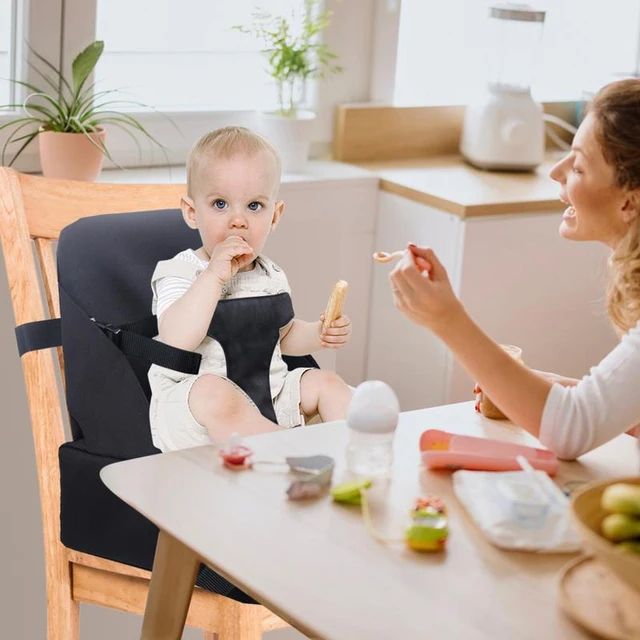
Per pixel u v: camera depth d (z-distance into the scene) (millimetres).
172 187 1888
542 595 949
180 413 1618
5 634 2176
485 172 2725
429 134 2826
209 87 2512
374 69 2725
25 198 1750
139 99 2420
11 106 2172
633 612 908
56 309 1752
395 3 2695
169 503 1088
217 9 2463
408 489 1145
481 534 1053
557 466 1215
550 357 2643
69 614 1654
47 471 1641
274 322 1768
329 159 2699
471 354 1300
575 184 1422
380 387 1198
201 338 1646
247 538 1025
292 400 1757
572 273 2594
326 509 1092
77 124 2109
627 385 1276
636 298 1412
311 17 2588
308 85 2656
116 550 1556
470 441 1239
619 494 935
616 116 1371
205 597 1489
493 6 2693
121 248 1763
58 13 2230
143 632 1222
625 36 3170
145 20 2379
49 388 1644
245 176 1700
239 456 1176
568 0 3055
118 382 1583
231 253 1654
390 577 967
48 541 1649
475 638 882
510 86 2729
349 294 2611
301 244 2459
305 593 936
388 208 2562
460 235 2387
